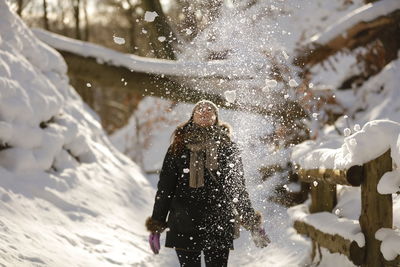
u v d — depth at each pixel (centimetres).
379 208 480
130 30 2875
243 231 891
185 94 1114
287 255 707
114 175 1115
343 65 1227
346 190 719
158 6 1256
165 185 486
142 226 955
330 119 1098
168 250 809
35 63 1055
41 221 716
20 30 1021
